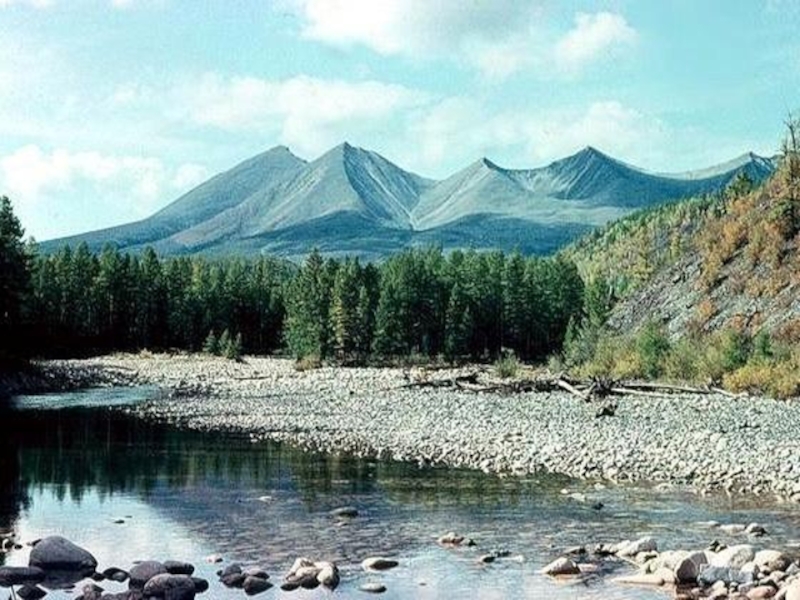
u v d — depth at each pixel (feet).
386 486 81.92
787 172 216.95
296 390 225.76
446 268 508.12
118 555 57.72
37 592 48.44
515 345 459.73
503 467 91.71
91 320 437.58
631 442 102.37
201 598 47.60
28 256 297.94
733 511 68.33
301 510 71.51
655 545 56.24
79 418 151.84
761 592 45.73
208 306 488.02
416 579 50.78
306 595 47.91
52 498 77.41
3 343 260.01
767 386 165.89
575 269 489.26
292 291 470.39
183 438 120.57
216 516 69.41
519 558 55.01
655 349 204.33
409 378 275.59
